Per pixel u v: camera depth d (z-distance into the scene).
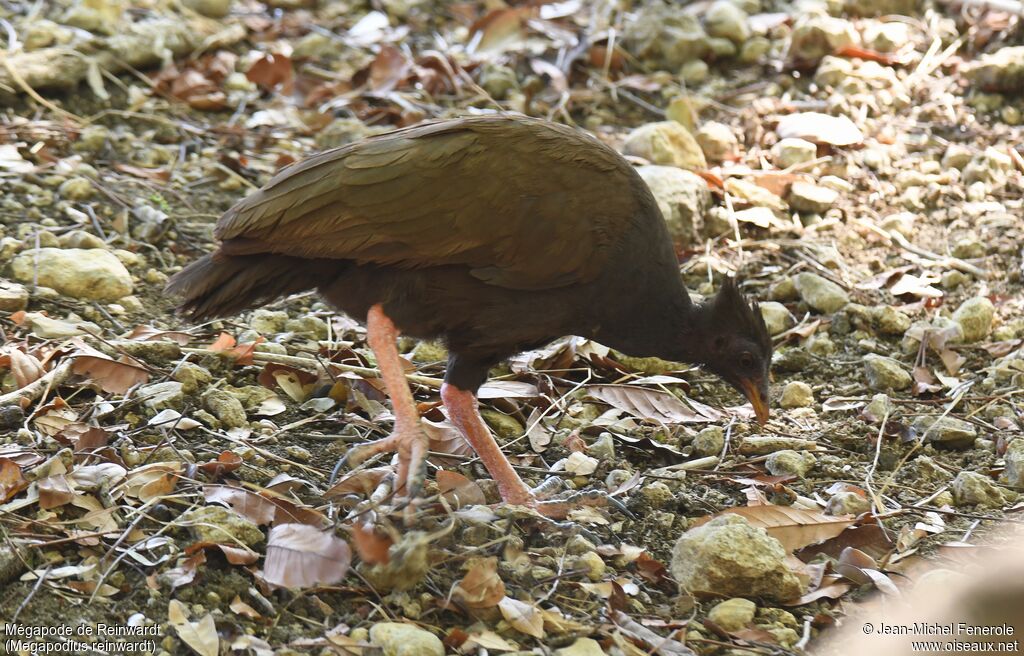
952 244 13.30
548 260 8.39
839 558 8.57
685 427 10.38
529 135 8.49
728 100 15.64
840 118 14.88
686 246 12.93
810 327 11.80
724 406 10.86
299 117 14.65
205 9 16.45
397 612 7.64
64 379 9.52
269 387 10.12
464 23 17.16
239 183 13.30
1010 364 11.25
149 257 11.87
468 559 8.03
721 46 16.34
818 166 14.36
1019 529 9.09
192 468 8.62
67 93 14.41
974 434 10.26
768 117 15.14
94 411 9.24
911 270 12.88
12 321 10.27
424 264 8.30
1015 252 13.03
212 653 7.07
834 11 17.25
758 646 7.67
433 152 8.26
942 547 8.77
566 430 10.13
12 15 15.72
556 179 8.41
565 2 17.41
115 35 15.20
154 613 7.39
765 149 14.73
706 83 15.99
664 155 13.76
